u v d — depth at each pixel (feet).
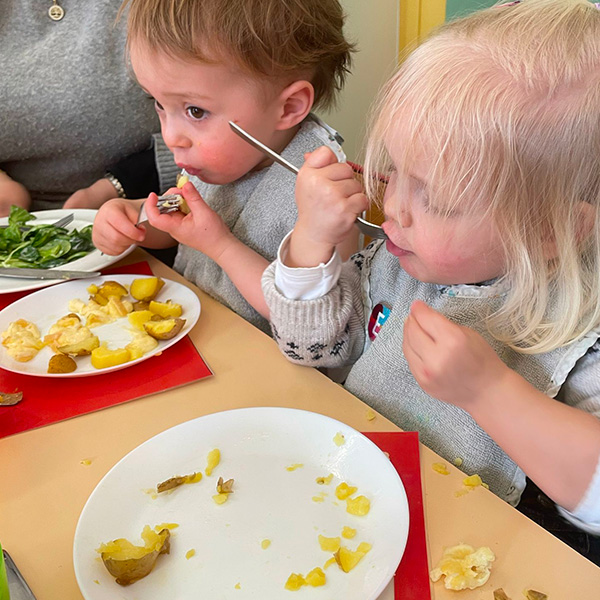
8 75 5.11
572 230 2.18
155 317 3.05
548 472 2.02
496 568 1.76
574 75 2.06
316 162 2.74
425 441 2.61
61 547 1.90
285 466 2.09
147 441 2.14
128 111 5.39
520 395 2.06
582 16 2.19
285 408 2.26
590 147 2.07
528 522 1.91
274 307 2.85
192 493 2.00
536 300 2.30
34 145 5.36
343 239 2.79
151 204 3.42
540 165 2.08
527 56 2.10
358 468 2.04
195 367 2.74
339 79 3.94
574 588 1.69
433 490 2.04
